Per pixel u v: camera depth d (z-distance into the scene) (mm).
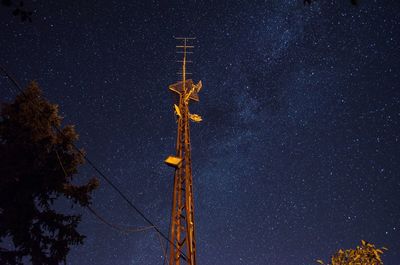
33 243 11320
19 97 11977
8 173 10852
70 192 11812
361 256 8680
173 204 9828
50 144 11844
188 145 11398
